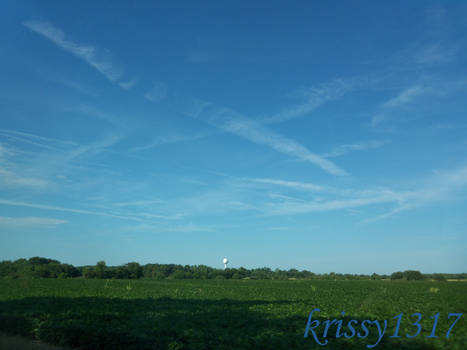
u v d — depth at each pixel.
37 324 18.98
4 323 20.11
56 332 17.47
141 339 15.12
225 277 116.75
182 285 56.03
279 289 46.69
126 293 37.56
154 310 24.33
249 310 24.16
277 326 18.28
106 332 16.42
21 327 19.20
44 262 102.88
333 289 47.09
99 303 27.97
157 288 47.25
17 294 35.38
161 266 133.75
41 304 27.17
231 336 15.83
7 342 16.67
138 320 19.98
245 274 121.25
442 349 13.84
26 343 16.91
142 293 38.00
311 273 128.88
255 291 42.56
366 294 37.56
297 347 14.34
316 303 28.41
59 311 23.05
